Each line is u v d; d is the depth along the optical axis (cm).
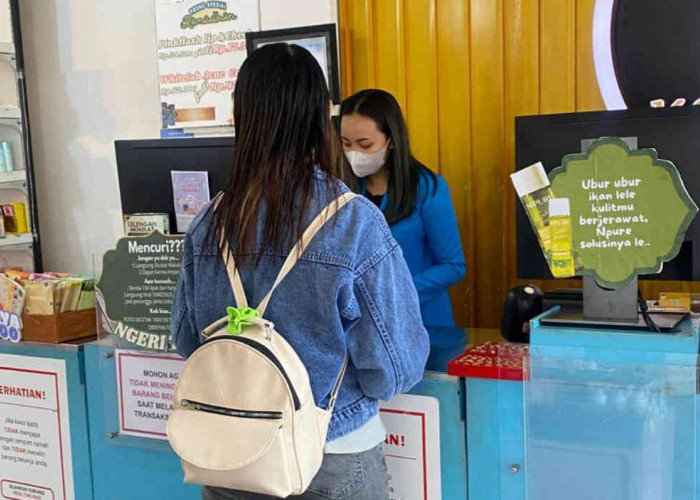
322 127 152
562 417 174
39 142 409
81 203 402
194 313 163
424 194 256
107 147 391
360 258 147
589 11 286
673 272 181
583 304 180
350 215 148
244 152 151
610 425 170
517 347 200
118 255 229
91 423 247
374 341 148
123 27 376
